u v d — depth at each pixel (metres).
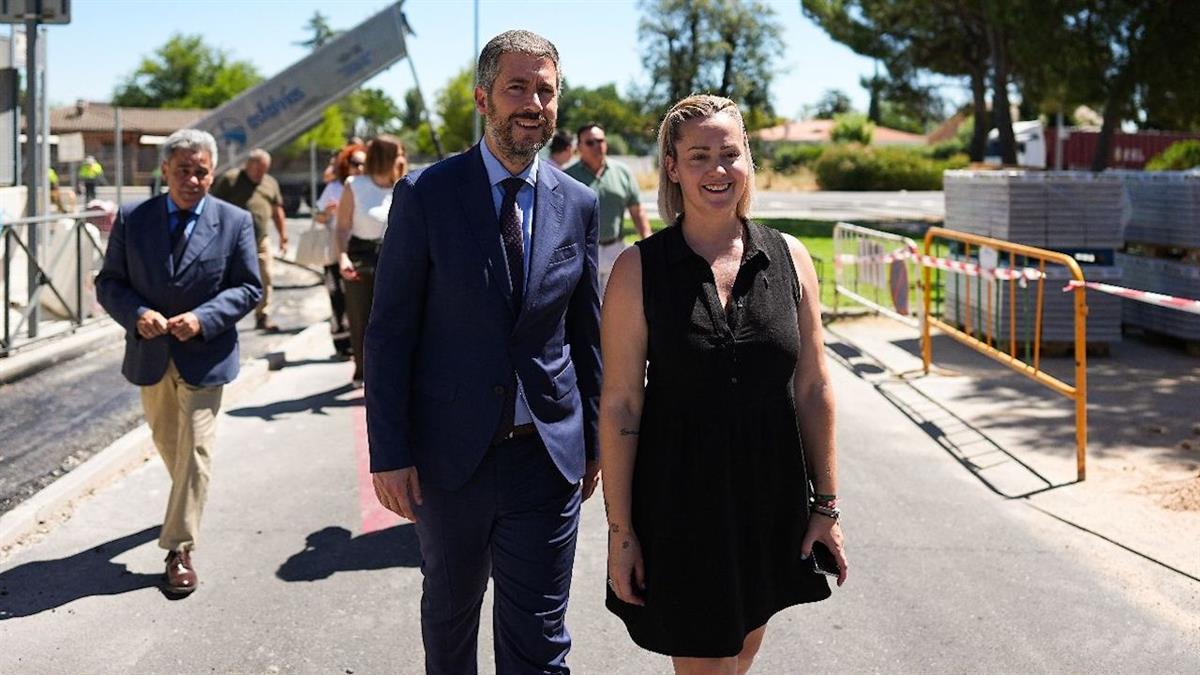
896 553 5.12
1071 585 4.71
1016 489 6.05
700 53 43.22
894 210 33.84
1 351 9.52
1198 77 21.78
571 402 3.20
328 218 10.15
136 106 99.88
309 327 12.02
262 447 7.18
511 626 3.12
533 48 3.05
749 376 2.76
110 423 7.70
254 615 4.50
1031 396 8.31
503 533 3.13
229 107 15.73
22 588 4.77
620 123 64.38
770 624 4.38
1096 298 9.76
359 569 5.01
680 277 2.79
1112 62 22.73
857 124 76.00
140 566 5.04
